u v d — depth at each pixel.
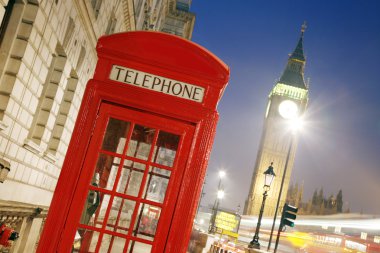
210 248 18.64
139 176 4.01
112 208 4.03
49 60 10.02
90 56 14.05
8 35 8.43
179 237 3.66
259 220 15.48
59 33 10.36
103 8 14.38
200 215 40.19
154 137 3.79
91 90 3.80
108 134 3.93
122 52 3.84
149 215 3.94
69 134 13.37
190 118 3.81
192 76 3.84
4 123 8.09
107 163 3.96
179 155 3.77
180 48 3.86
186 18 52.97
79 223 3.66
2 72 8.30
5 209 7.82
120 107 3.82
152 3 28.75
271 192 121.50
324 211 153.50
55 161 12.23
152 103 3.81
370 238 54.72
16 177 9.38
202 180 3.77
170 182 3.73
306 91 130.00
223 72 3.84
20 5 8.54
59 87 11.21
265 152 124.88
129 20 19.92
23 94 8.95
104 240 4.02
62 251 3.60
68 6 10.46
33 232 9.68
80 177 3.71
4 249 7.37
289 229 90.38
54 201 3.65
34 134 10.81
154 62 3.84
